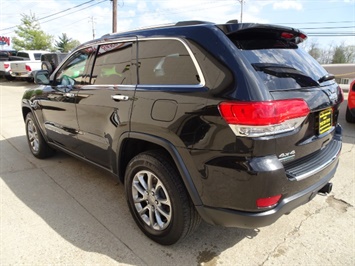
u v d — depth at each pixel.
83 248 2.49
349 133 5.96
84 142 3.35
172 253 2.44
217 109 1.94
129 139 2.66
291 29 2.37
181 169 2.18
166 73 2.36
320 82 2.41
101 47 3.09
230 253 2.44
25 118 4.79
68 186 3.66
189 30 2.27
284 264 2.30
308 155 2.28
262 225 1.99
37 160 4.57
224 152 1.94
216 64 2.04
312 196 2.29
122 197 3.38
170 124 2.20
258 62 2.07
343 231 2.69
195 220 2.35
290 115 1.94
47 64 13.38
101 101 2.90
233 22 2.23
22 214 3.01
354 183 3.61
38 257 2.37
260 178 1.86
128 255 2.41
